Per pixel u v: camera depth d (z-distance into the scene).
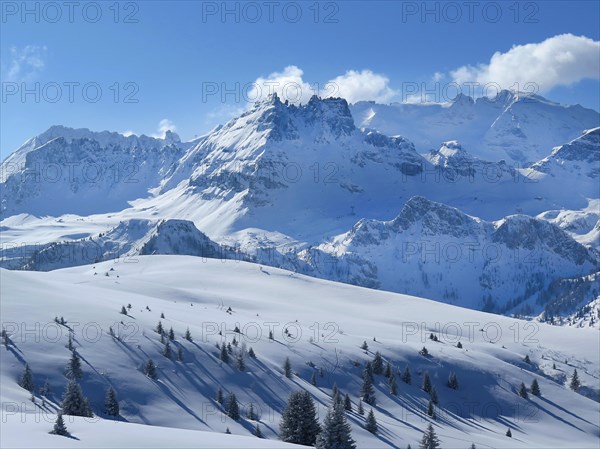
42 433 53.50
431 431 86.88
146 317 153.38
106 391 107.50
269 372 136.75
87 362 115.56
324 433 60.94
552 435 152.12
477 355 190.25
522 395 169.62
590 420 164.25
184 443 53.72
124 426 62.06
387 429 121.50
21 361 109.62
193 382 122.06
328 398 133.38
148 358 124.81
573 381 190.50
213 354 137.12
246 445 56.09
